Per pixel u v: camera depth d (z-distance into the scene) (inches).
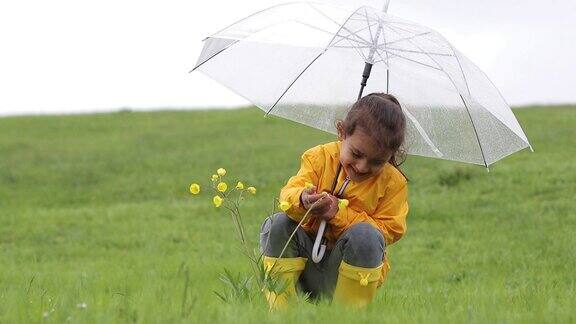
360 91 296.0
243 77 302.2
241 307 250.4
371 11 299.1
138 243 755.4
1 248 748.6
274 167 1181.7
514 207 839.7
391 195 290.0
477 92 294.2
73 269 589.3
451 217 824.9
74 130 1601.9
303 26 296.5
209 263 575.8
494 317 253.1
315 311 243.9
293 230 283.6
